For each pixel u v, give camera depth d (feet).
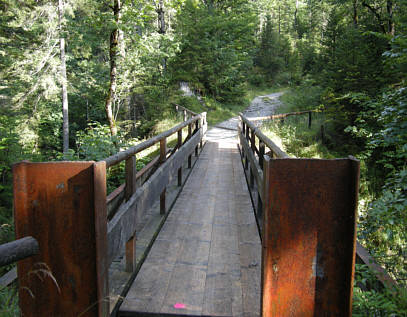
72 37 50.08
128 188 9.51
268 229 5.53
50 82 59.00
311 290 5.55
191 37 80.89
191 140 24.52
